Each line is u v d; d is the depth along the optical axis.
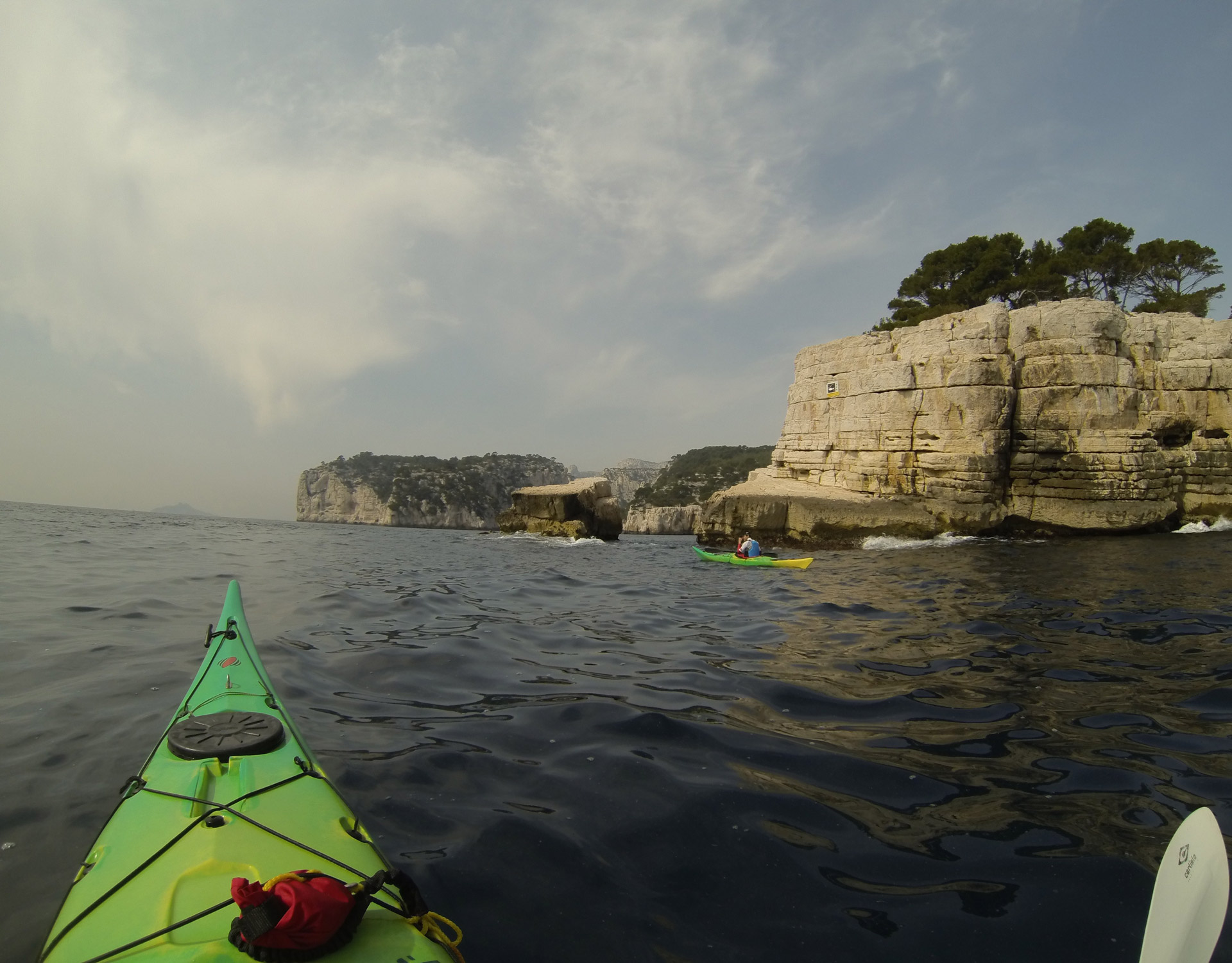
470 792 4.18
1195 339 25.86
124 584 12.28
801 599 12.12
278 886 2.16
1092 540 22.91
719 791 4.21
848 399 28.17
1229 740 5.09
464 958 2.67
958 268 40.88
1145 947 2.22
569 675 6.92
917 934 2.89
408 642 8.28
